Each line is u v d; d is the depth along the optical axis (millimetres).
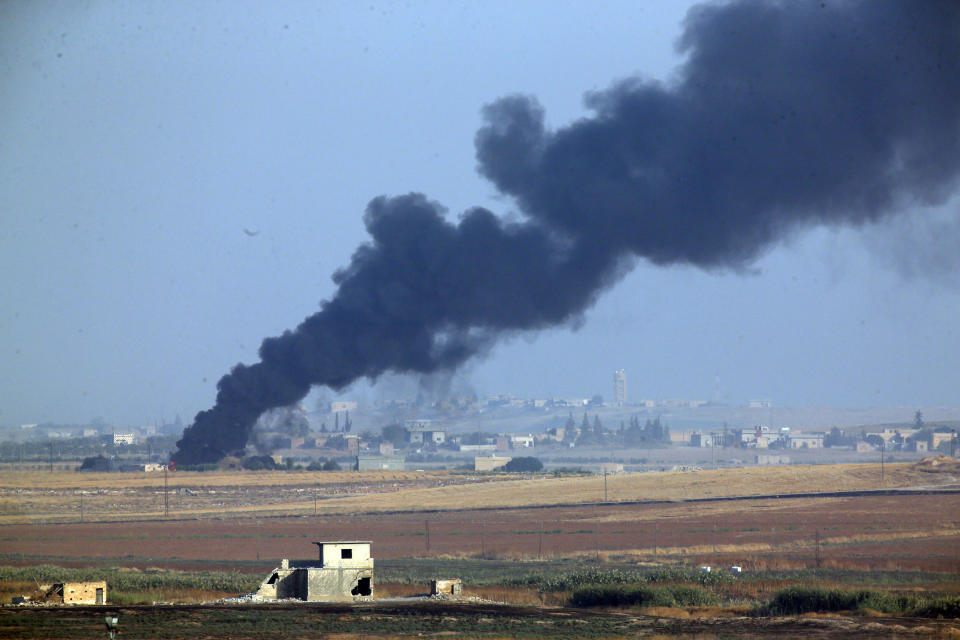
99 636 168625
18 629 174125
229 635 172250
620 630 183875
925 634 177625
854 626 186000
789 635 177250
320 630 178500
